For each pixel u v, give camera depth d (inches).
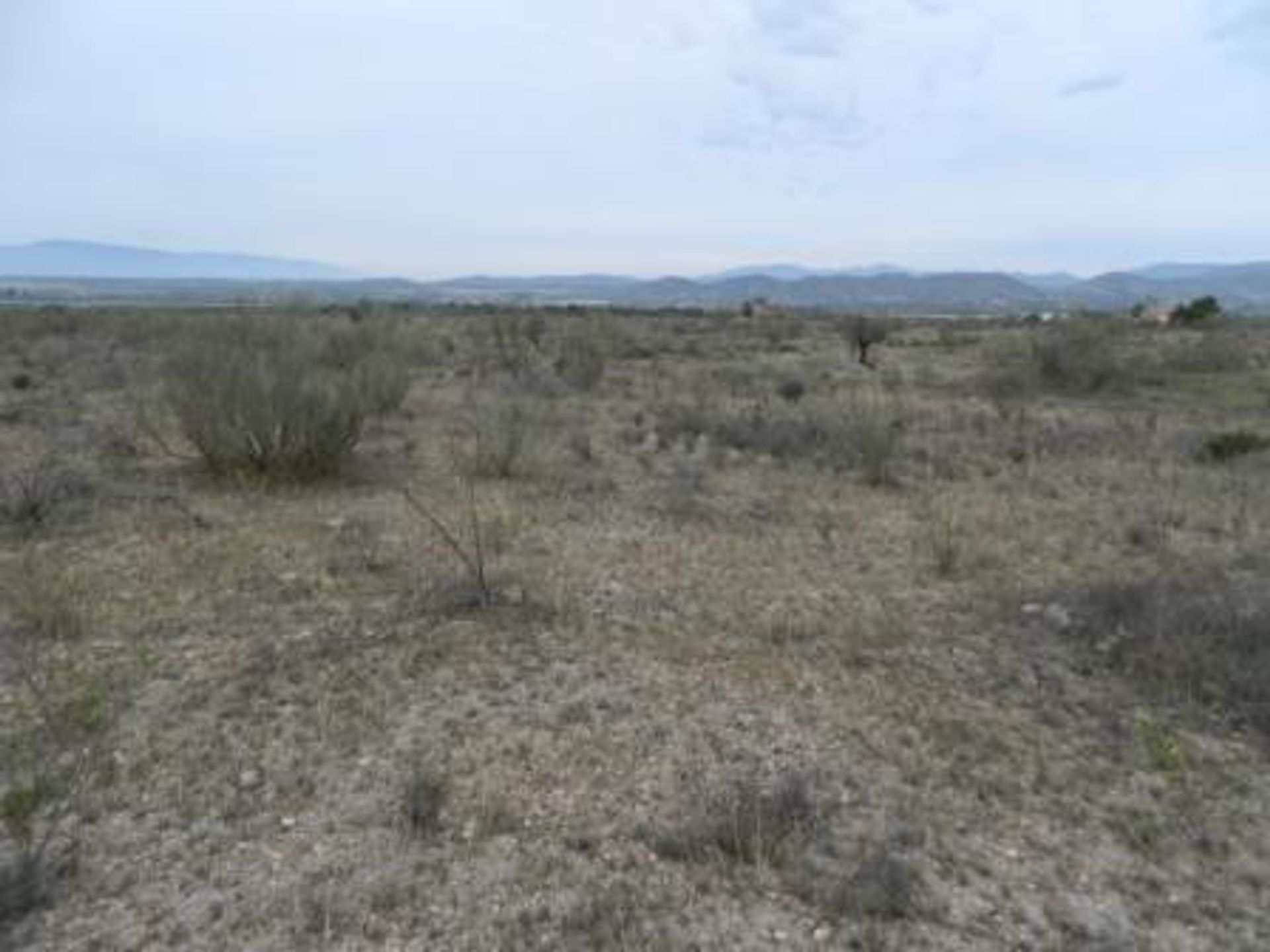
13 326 1162.6
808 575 299.6
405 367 609.3
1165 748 191.0
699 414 609.9
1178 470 491.2
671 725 194.4
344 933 130.1
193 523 323.9
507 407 577.3
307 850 148.7
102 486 362.6
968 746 191.9
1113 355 940.6
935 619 264.1
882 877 143.3
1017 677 225.9
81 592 251.1
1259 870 154.9
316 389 395.9
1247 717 207.6
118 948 125.5
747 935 133.0
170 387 413.7
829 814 163.9
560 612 251.9
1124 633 246.7
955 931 136.2
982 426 613.0
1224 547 347.6
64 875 139.6
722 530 349.1
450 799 163.9
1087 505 407.5
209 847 148.3
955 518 375.2
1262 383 981.8
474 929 132.2
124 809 157.3
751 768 179.6
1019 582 297.9
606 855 150.3
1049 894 146.3
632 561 305.4
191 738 179.9
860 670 227.8
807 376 973.8
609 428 590.6
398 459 449.7
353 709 193.2
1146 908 143.9
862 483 445.7
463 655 221.6
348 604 253.1
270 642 225.3
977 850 157.2
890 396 797.9
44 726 181.6
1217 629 245.8
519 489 398.9
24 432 500.1
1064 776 181.6
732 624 253.3
